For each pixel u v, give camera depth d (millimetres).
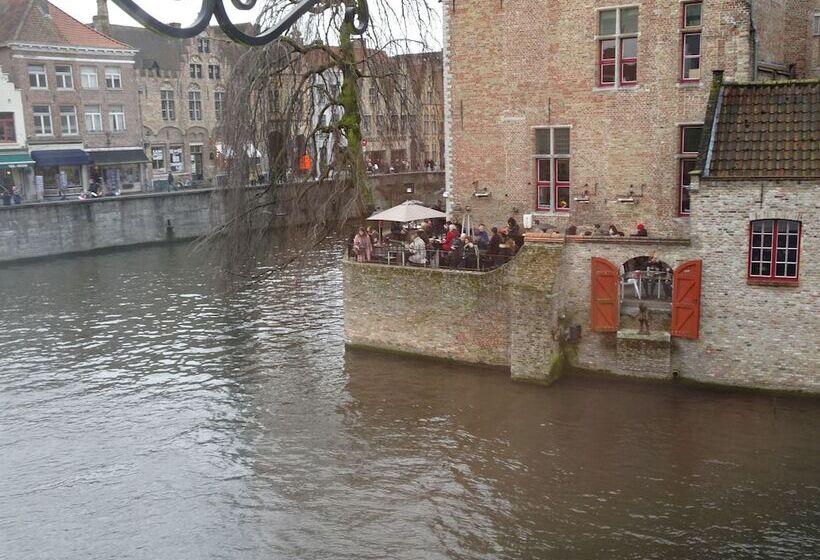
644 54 19172
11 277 32719
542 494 13086
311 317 24250
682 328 16469
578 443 14742
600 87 19875
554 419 15758
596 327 17266
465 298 18453
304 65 21531
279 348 21234
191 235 43250
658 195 19609
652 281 17469
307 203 22109
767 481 13078
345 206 21469
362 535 12156
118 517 12961
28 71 42188
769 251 15539
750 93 16516
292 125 21344
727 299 15961
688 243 16047
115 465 14789
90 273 33281
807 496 12578
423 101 23094
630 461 13977
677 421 15289
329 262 32500
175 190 46531
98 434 16188
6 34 41688
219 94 54469
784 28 20953
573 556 11305
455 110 22094
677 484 13141
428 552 11602
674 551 11281
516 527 12172
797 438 14383
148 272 33188
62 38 43562
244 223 21359
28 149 42375
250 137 20953
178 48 52969
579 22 19875
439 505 12938
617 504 12648
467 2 21344
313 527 12453
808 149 15359
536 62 20625
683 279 16234
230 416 16859
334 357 20156
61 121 44031
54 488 13984
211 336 22688
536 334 17125
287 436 15781
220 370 19703
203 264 34781
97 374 19766
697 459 13891
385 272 19547
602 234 18938
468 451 14727
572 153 20531
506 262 17969
